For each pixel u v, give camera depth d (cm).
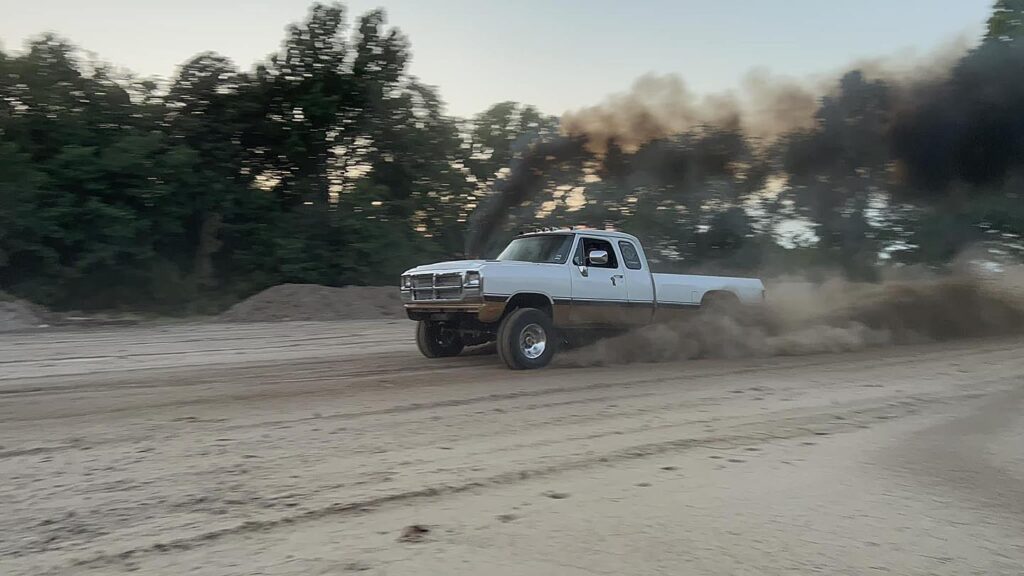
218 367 1249
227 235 3250
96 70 3055
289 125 3356
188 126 3191
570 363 1213
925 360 1241
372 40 3584
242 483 554
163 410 836
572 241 1216
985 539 456
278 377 1105
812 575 402
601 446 671
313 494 528
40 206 2683
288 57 3456
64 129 2856
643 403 873
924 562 422
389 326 2325
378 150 3641
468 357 1337
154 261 2991
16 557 418
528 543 441
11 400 908
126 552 424
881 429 742
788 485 557
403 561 413
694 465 611
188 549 429
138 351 1562
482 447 665
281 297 2769
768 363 1209
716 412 823
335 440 688
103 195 2844
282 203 3416
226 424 757
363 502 512
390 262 3328
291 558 416
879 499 527
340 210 3369
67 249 2797
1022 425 759
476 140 3662
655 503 515
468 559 416
